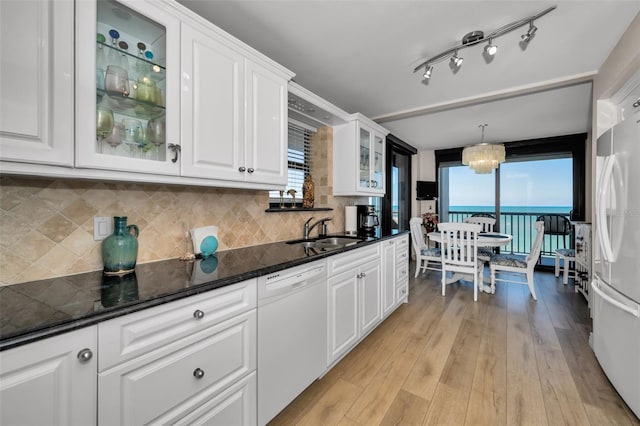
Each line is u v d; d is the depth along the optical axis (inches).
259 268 53.1
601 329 74.3
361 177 117.0
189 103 51.5
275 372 55.7
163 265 55.7
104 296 36.9
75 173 39.0
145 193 57.8
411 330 100.4
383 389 68.6
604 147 72.0
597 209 72.2
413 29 72.5
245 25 70.9
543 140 185.3
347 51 83.0
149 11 45.6
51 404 28.6
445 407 62.4
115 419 33.2
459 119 147.4
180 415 39.9
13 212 42.2
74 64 38.0
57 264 46.3
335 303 75.1
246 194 80.4
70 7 37.6
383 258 103.6
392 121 150.6
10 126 33.1
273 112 69.1
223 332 45.8
